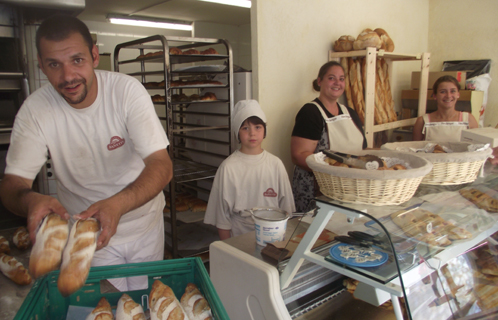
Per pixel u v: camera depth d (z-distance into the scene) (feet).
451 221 3.77
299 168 8.26
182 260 3.23
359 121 8.75
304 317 4.09
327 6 10.01
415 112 12.60
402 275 3.17
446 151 4.83
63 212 2.93
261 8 8.46
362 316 4.13
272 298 3.68
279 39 8.96
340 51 9.99
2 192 3.81
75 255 2.53
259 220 4.20
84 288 3.07
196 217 9.63
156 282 3.06
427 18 14.32
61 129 4.39
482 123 12.29
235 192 6.72
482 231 3.95
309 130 7.93
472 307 3.59
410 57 11.27
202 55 8.48
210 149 10.21
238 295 4.09
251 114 6.64
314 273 4.31
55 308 2.99
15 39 7.00
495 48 12.85
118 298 3.14
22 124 4.30
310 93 9.98
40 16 7.09
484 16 12.95
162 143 4.32
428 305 3.30
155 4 16.14
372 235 3.50
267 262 3.90
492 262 3.98
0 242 5.31
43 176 7.62
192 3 16.01
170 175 3.88
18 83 7.11
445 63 13.96
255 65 8.66
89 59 3.78
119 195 3.05
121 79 4.45
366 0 11.27
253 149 6.86
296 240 3.92
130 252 5.38
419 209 3.62
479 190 4.30
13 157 4.24
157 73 8.38
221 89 9.59
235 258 4.08
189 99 9.73
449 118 9.63
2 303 3.97
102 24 19.83
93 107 4.35
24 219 6.64
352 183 3.28
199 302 2.89
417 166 3.65
